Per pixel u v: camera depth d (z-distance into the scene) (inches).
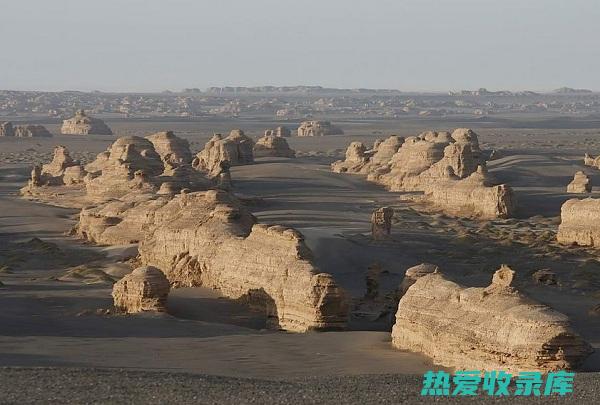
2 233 5246.1
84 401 1574.8
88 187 6565.0
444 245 4758.9
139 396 1624.0
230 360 2239.2
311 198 6884.8
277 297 2901.1
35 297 3240.7
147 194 5305.1
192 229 3686.0
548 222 5797.2
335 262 4047.7
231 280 3270.2
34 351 2285.9
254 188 7411.4
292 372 2087.8
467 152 7347.4
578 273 3939.5
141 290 3006.9
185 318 2992.1
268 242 3152.1
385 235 4744.1
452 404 1632.6
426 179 7372.1
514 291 2107.5
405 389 1755.7
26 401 1565.0
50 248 4601.4
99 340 2501.2
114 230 4773.6
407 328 2343.8
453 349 2121.1
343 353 2311.8
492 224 5733.3
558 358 1924.2
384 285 3585.1
